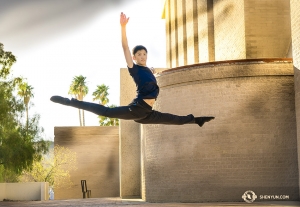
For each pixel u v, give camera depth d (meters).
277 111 23.83
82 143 52.09
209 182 24.12
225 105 24.25
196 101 24.97
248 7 30.19
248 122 23.83
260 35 30.00
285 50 30.06
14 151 38.41
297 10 23.00
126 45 6.57
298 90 23.02
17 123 39.41
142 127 30.41
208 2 38.31
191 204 22.00
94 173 51.72
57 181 51.44
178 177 25.19
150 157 27.17
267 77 24.03
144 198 29.73
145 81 6.82
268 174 23.42
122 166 36.03
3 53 40.09
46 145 41.44
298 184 23.38
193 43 41.72
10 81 39.94
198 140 24.64
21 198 39.84
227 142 23.97
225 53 34.56
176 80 25.66
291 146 23.61
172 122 7.18
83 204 27.50
